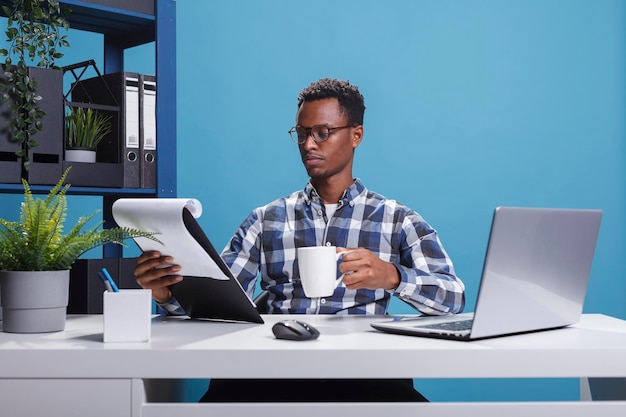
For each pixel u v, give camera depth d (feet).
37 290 4.54
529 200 10.91
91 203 10.44
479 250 10.92
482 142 10.90
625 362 3.90
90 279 7.17
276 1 10.91
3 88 6.84
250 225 6.84
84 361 3.88
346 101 6.62
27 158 6.97
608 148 10.91
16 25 7.97
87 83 8.01
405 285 5.40
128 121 7.67
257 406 3.86
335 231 6.60
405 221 6.55
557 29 10.90
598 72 10.90
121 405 3.88
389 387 5.23
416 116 10.92
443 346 3.92
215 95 10.89
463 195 10.91
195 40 10.87
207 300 5.20
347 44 10.93
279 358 3.84
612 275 10.86
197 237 4.63
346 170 6.72
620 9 10.89
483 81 10.89
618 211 10.91
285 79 10.93
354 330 4.65
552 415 3.87
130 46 8.46
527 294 4.31
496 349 3.85
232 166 10.89
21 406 3.90
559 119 10.90
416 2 10.91
